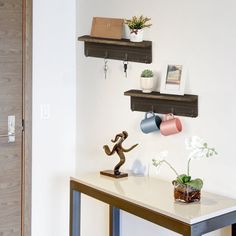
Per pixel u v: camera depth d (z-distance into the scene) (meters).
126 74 2.79
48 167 3.16
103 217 3.04
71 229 2.62
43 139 3.12
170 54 2.51
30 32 2.99
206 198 2.20
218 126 2.29
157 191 2.32
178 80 2.45
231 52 2.21
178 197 2.12
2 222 2.99
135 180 2.56
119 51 2.80
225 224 2.03
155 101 2.59
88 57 3.07
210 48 2.30
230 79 2.22
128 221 2.82
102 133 3.01
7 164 2.98
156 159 2.61
